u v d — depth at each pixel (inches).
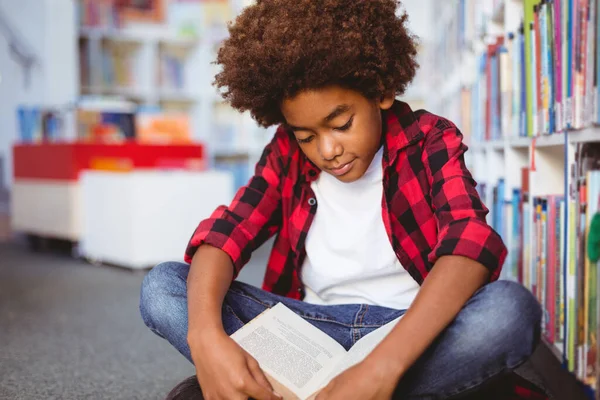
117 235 127.6
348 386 31.4
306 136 39.3
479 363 33.4
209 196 129.3
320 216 45.4
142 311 40.9
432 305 33.4
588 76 42.9
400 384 35.0
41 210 149.3
